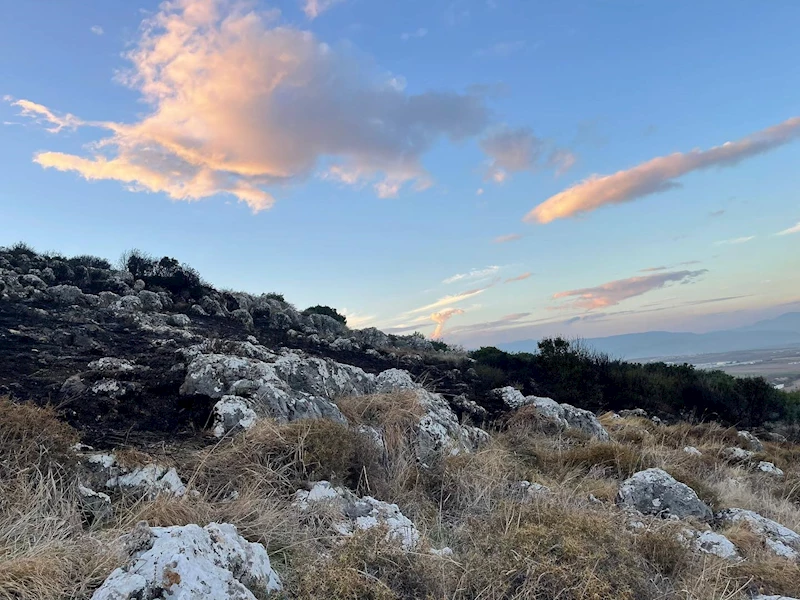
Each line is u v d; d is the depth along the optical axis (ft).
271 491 15.23
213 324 41.50
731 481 25.50
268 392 20.59
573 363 50.49
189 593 8.36
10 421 13.58
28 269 41.78
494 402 38.14
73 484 13.21
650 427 39.70
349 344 47.60
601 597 10.57
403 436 22.24
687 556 14.14
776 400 52.54
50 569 9.38
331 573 10.18
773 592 13.12
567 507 16.39
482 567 11.65
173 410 20.20
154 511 12.48
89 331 29.40
